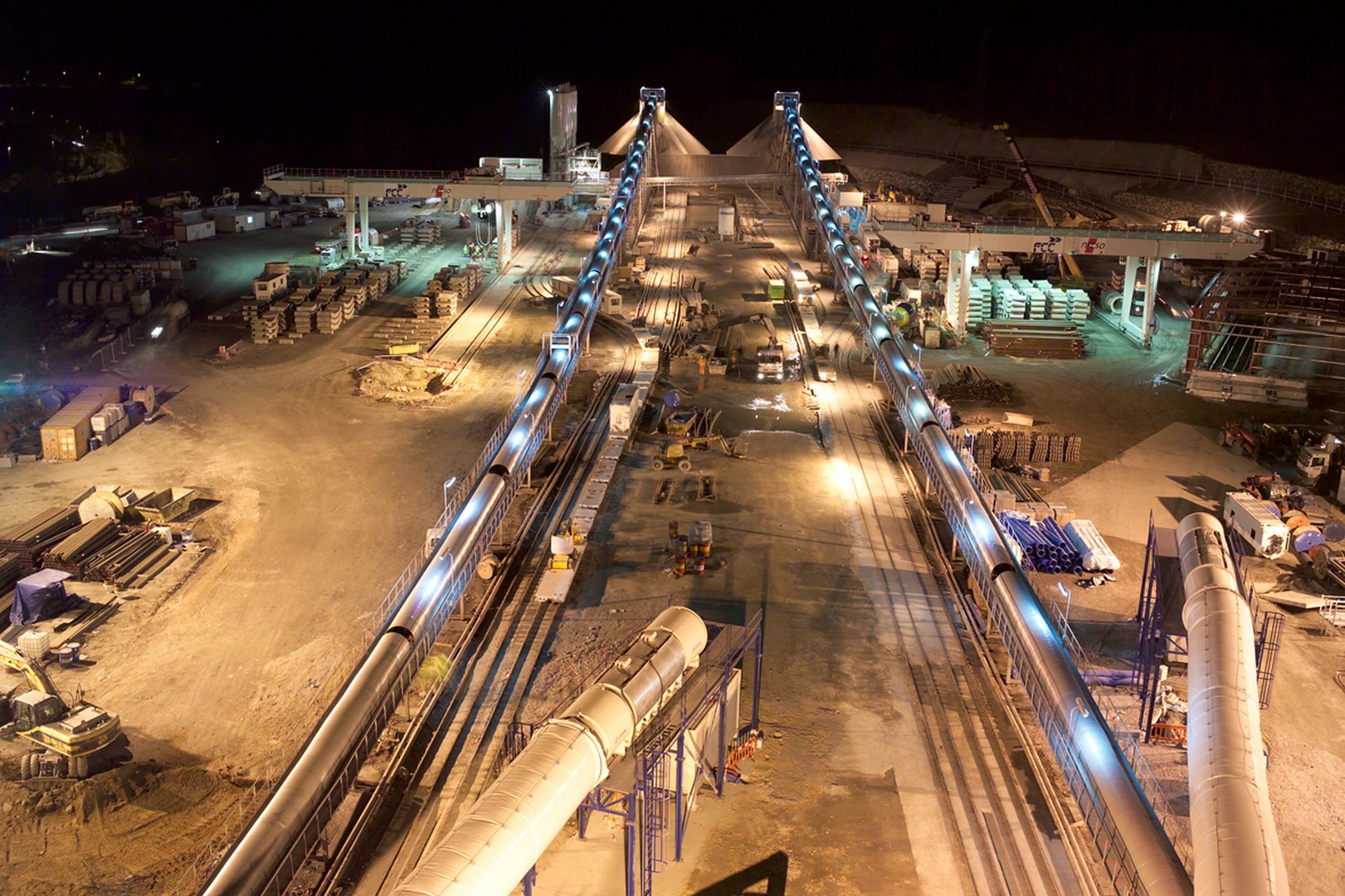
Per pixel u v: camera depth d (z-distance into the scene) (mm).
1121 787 29281
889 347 71500
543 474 61438
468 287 103125
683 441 65688
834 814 34000
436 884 22625
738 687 35719
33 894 32438
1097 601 48125
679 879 31078
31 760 36969
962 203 154375
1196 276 104812
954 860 32188
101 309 90812
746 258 121188
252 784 37188
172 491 57250
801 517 55906
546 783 25703
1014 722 38750
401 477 61688
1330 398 75750
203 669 43469
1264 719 40344
